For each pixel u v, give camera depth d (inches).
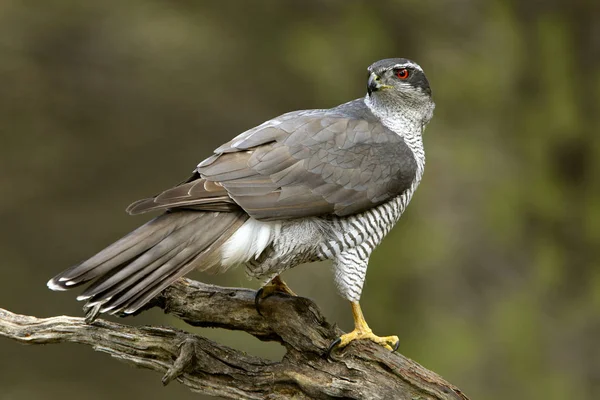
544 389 588.7
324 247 265.4
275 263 261.4
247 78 693.3
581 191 665.0
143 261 234.2
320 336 256.5
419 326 592.7
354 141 271.7
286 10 695.7
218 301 267.0
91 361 636.7
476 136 651.5
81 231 666.8
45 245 660.7
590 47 682.8
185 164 689.6
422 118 294.4
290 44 674.2
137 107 698.2
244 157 257.3
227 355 257.3
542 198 649.6
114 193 684.7
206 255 241.1
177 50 699.4
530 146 661.9
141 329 257.4
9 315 264.4
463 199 623.5
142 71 699.4
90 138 692.1
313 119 274.7
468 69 660.7
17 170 673.0
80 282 226.7
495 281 614.5
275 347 553.3
